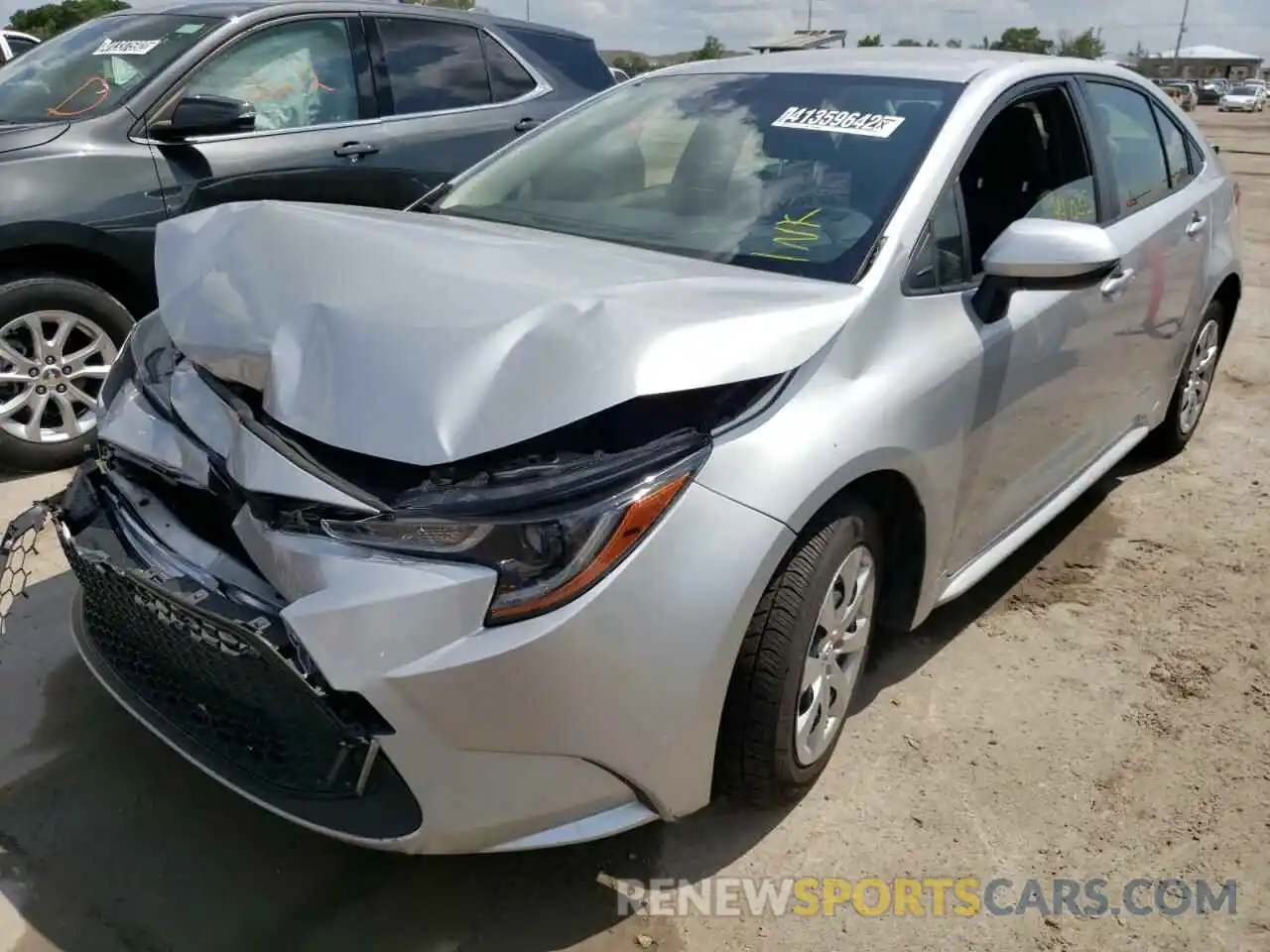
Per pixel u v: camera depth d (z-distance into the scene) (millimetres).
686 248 2863
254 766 2184
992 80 3184
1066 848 2580
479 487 1957
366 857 2457
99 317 4305
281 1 5051
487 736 1974
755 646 2275
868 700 3096
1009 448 3082
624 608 1991
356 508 1970
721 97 3365
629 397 2021
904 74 3236
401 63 5301
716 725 2203
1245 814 2713
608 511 1981
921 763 2844
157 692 2383
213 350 2285
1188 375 4707
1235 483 4773
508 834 2078
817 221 2793
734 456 2146
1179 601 3738
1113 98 3904
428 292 2234
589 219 3105
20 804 2545
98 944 2188
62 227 4121
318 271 2369
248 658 2004
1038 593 3756
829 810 2662
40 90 4691
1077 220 3469
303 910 2301
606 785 2121
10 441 4172
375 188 5113
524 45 5867
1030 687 3199
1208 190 4508
